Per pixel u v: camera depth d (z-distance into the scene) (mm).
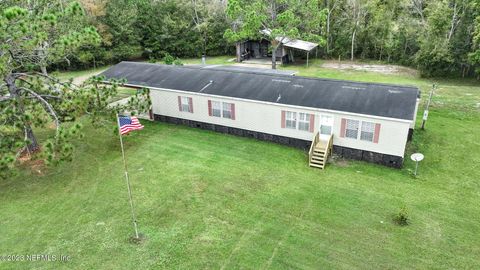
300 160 17172
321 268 10453
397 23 40719
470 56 30141
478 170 16156
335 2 42531
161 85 21750
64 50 14703
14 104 14688
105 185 14906
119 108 17516
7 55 13727
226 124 20266
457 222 12547
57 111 15859
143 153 17922
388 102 16672
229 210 13203
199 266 10555
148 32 43969
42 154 13414
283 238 11711
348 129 16812
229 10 31516
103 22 39688
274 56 33688
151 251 11156
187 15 45625
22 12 12156
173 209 13258
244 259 10805
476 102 24984
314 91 18719
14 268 10469
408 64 39719
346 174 15836
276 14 33125
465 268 10461
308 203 13625
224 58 44656
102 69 39500
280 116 18312
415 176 15625
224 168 16359
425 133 20078
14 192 14383
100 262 10734
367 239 11664
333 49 44000
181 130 21078
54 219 12703
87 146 18672
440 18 32094
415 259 10812
